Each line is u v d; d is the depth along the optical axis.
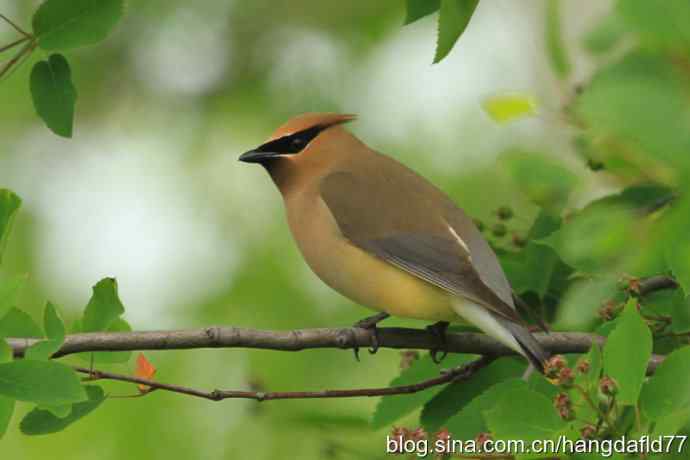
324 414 10.49
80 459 13.78
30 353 7.70
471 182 15.68
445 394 9.55
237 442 13.68
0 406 7.48
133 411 13.93
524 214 15.23
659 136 5.41
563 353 9.30
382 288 10.08
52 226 16.55
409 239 10.10
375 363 14.20
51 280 15.95
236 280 15.68
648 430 7.14
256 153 11.18
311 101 17.12
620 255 6.38
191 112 17.50
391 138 16.33
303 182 10.97
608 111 5.46
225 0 17.66
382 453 11.07
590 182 9.14
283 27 17.67
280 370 14.12
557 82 8.99
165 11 17.58
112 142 17.39
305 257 10.88
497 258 10.12
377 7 17.42
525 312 10.06
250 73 17.56
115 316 8.53
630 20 5.61
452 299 9.75
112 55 17.59
